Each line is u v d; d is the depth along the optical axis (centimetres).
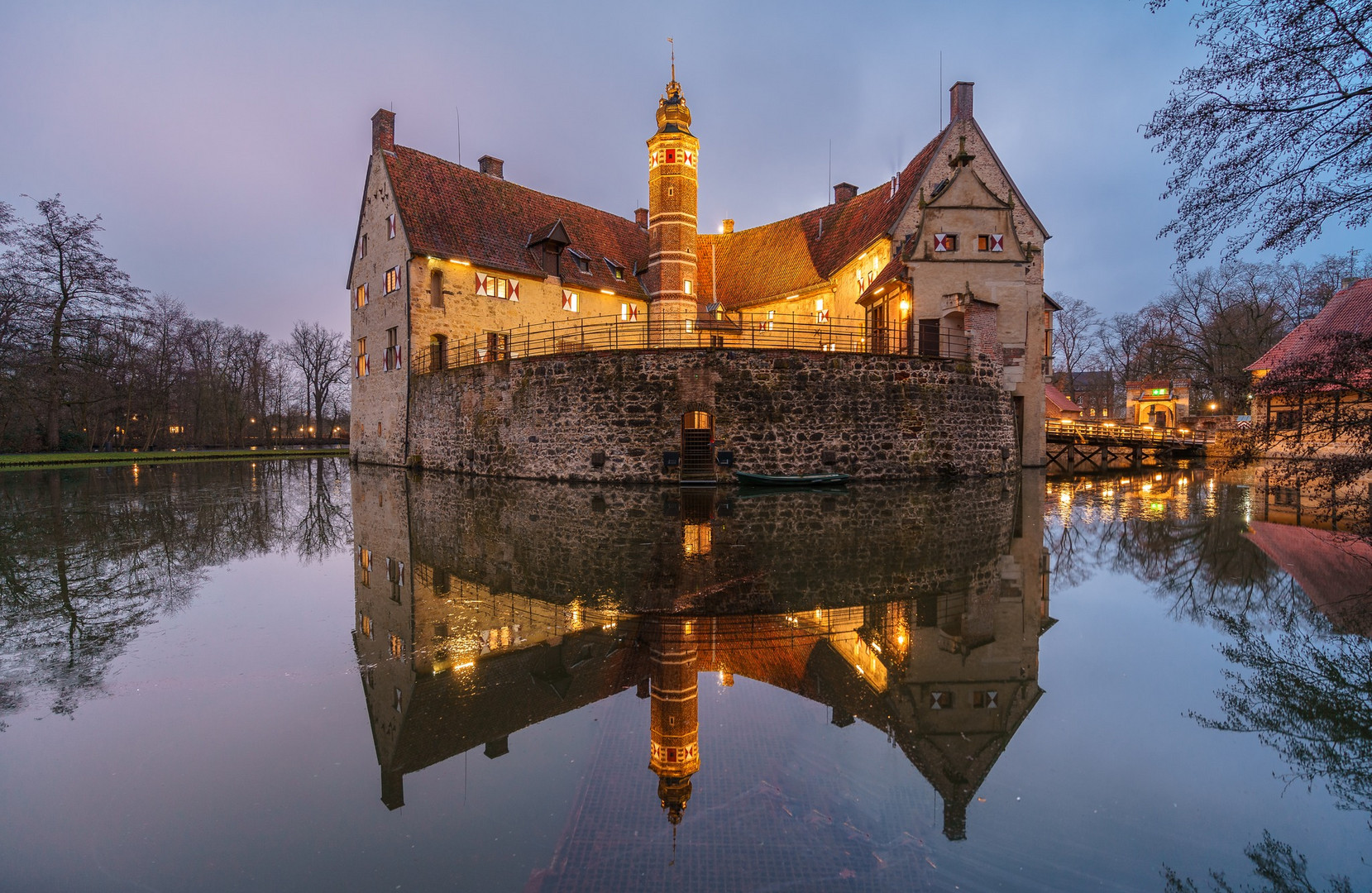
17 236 3512
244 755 376
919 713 430
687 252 3041
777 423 1973
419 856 282
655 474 1972
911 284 2308
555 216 3516
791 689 471
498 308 3047
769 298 3422
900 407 2083
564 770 356
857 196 3459
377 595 726
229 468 3073
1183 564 893
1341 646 567
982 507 1464
